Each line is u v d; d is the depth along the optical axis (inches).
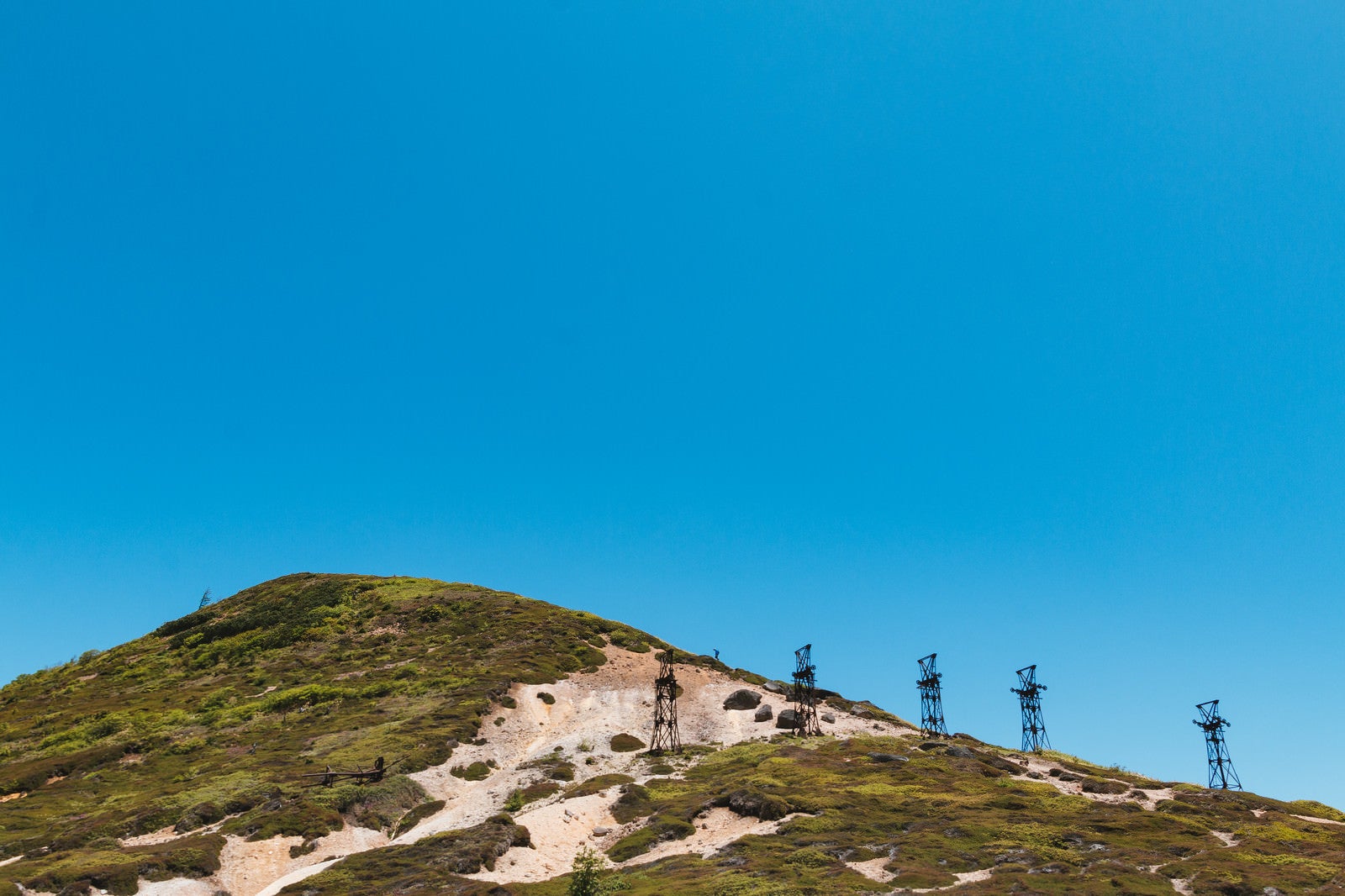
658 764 3075.8
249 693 3998.5
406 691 3750.0
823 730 3688.5
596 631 4940.9
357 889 1905.8
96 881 1945.1
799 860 1894.7
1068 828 2112.5
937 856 1907.0
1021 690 3713.1
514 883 1943.9
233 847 2223.2
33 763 3191.4
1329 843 2047.2
